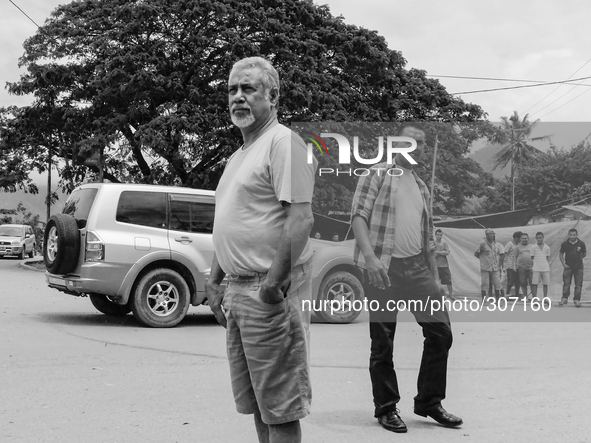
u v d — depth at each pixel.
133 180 27.77
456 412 5.12
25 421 4.75
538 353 7.88
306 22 27.08
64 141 27.73
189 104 23.88
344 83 26.61
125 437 4.39
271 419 3.22
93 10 27.23
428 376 4.72
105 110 25.73
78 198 10.29
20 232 35.16
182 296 10.04
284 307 3.18
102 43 24.70
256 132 3.34
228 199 3.30
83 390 5.73
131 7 24.55
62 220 9.74
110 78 23.69
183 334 9.19
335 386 6.02
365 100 27.72
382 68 27.31
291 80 24.44
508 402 5.46
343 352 7.80
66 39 26.27
